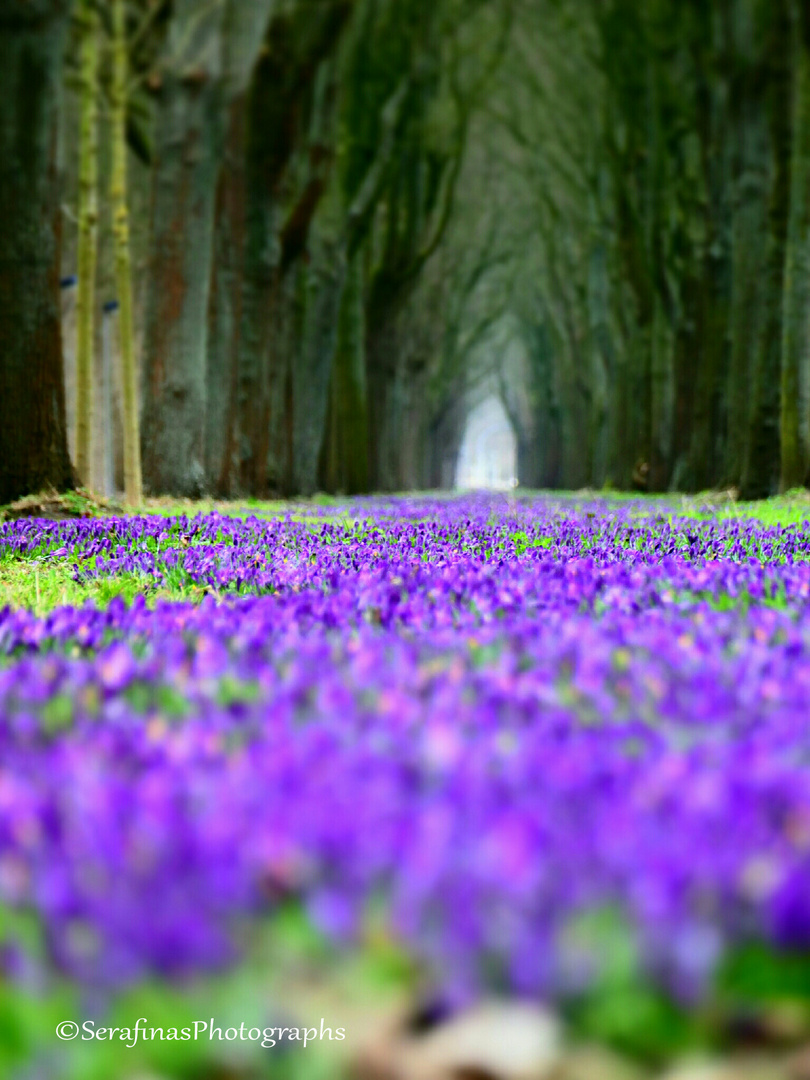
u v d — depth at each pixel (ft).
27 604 20.13
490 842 5.32
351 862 5.38
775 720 8.70
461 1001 4.91
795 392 78.54
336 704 9.07
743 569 21.54
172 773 7.22
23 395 55.72
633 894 5.08
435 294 223.71
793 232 78.64
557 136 185.47
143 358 85.92
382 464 161.48
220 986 4.93
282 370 106.52
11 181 56.44
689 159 128.36
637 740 8.27
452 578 19.75
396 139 131.75
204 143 85.20
